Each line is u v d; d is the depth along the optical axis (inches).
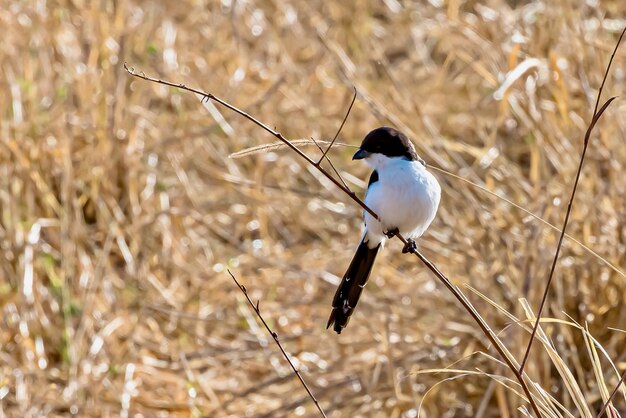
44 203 510.3
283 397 447.5
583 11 545.3
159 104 613.0
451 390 415.8
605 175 458.0
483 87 668.7
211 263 544.7
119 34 600.7
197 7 716.0
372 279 510.0
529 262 394.3
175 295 518.6
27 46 562.3
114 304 494.0
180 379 462.3
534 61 438.9
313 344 479.2
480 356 410.6
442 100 664.4
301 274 520.7
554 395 390.0
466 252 433.7
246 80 656.4
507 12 656.4
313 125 627.2
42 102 546.9
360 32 732.7
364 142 329.4
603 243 407.5
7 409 431.8
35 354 454.3
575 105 479.8
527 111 453.4
